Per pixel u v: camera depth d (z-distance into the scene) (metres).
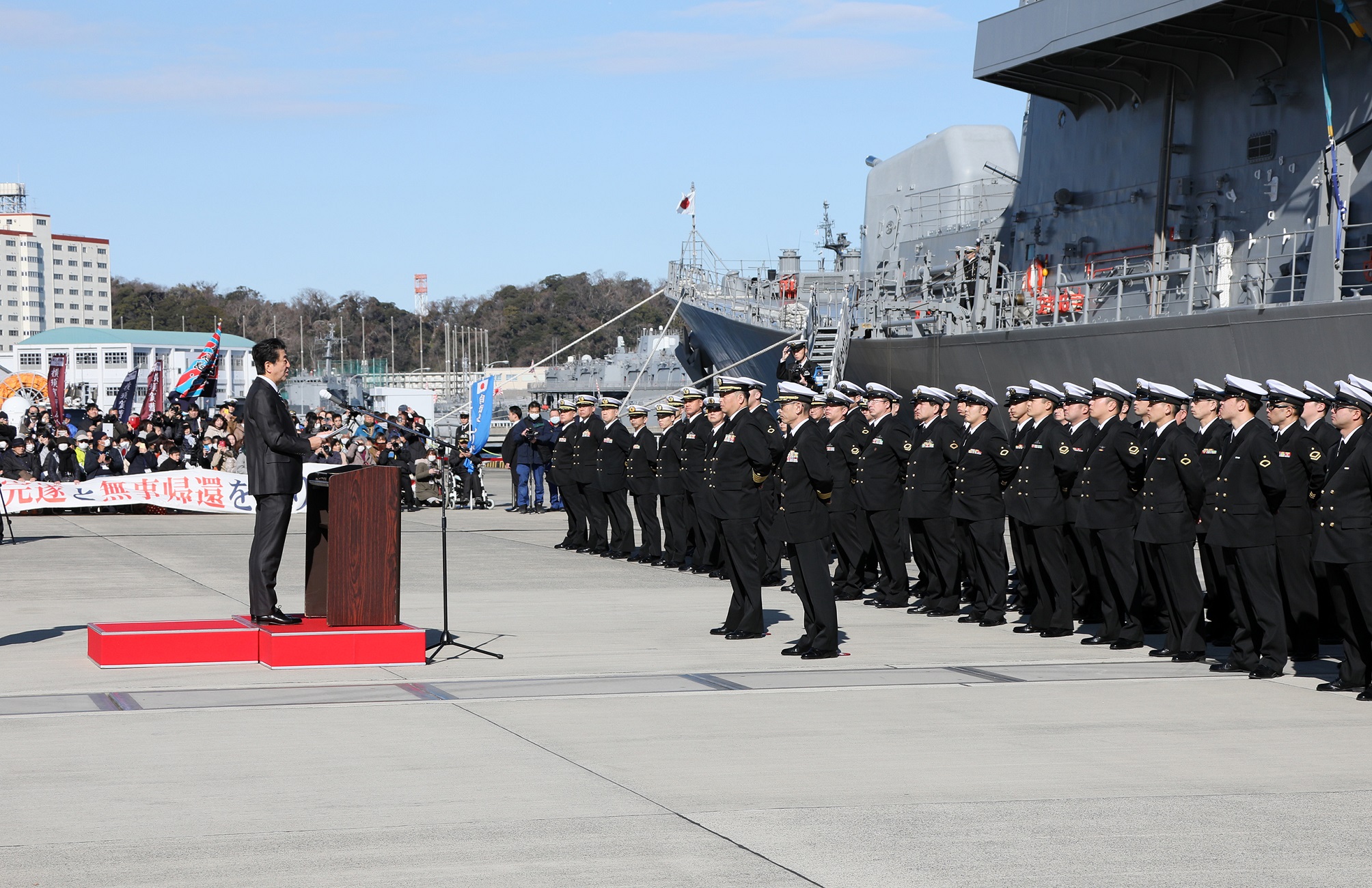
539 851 5.26
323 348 139.50
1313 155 18.34
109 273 167.12
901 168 32.62
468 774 6.50
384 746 7.10
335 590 9.81
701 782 6.36
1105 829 5.60
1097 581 11.14
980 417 12.15
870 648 10.76
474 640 10.98
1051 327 21.06
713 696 8.55
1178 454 10.17
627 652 10.43
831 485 10.13
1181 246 20.67
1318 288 16.97
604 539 18.66
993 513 12.09
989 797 6.11
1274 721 7.83
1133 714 8.03
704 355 38.88
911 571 16.55
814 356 27.34
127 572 15.98
